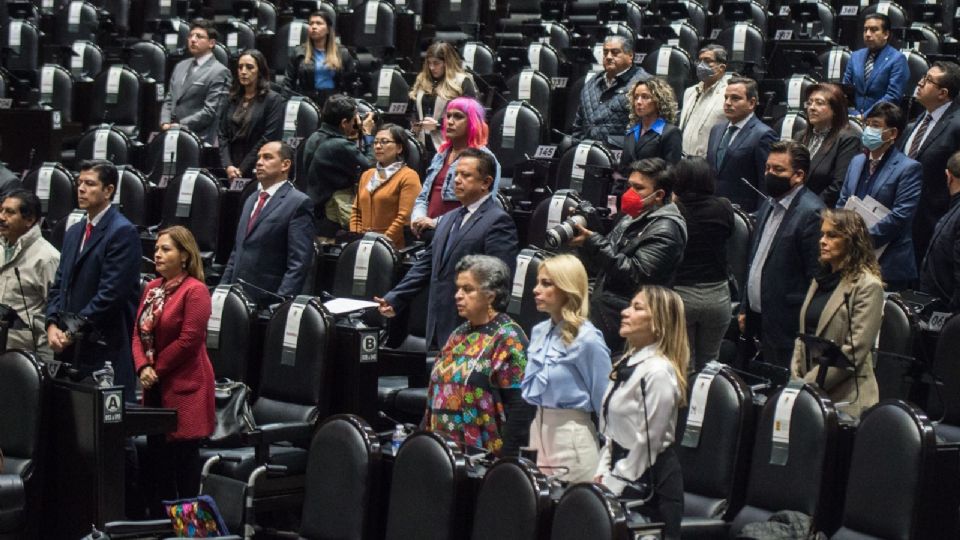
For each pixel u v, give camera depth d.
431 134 10.73
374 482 6.59
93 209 8.28
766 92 11.57
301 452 7.79
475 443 6.49
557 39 13.41
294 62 12.14
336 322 7.94
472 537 6.13
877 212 8.12
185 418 7.59
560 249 8.43
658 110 9.05
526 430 6.39
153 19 15.08
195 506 6.52
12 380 7.65
